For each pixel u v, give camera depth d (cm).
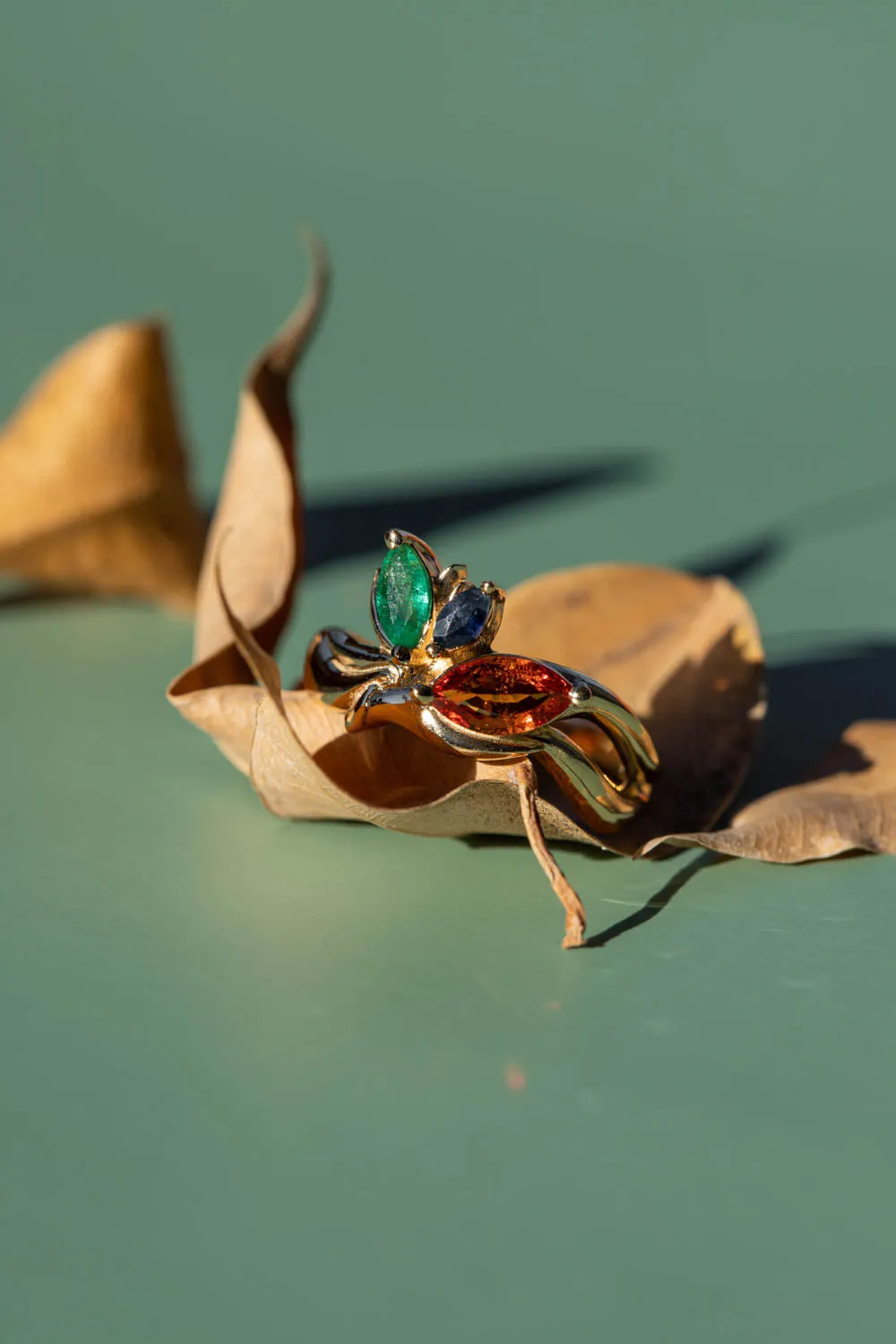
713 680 26
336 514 34
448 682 24
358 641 25
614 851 25
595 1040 24
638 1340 22
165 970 24
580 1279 22
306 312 27
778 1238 22
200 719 25
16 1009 24
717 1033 24
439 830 25
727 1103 23
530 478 35
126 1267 22
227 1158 23
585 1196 23
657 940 25
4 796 26
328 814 26
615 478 35
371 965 24
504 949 24
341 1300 22
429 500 34
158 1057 24
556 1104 23
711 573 32
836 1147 23
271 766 25
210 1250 22
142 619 30
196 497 31
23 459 30
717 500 34
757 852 25
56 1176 23
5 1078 23
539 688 24
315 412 40
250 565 26
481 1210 23
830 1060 24
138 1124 23
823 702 28
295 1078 23
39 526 30
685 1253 22
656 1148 23
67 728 28
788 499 34
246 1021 24
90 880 25
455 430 39
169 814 26
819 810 25
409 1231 22
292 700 25
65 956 24
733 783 26
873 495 34
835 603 31
